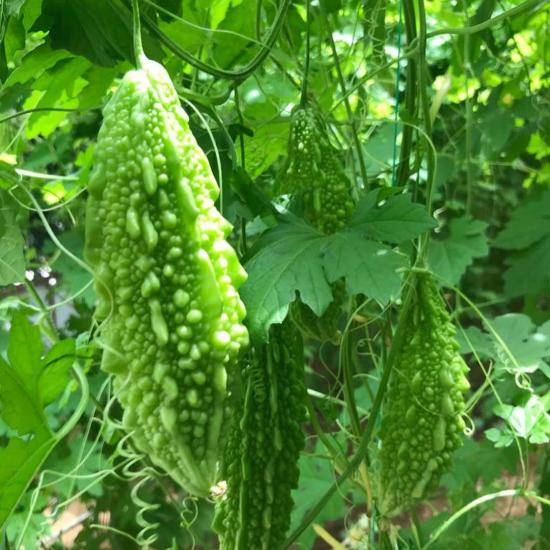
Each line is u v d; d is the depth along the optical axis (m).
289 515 0.36
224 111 0.57
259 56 0.39
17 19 0.39
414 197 0.47
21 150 0.60
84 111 0.45
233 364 0.28
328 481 0.63
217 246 0.28
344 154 0.56
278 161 0.66
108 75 0.44
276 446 0.34
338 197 0.39
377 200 0.38
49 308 0.40
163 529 0.76
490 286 1.09
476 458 0.61
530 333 0.51
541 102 0.63
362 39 0.55
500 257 1.09
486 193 0.90
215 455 0.28
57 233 0.80
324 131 0.41
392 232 0.36
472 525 0.59
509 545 0.58
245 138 0.52
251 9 0.48
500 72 0.70
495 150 0.65
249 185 0.38
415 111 0.47
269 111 0.58
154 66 0.28
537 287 0.58
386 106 0.74
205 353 0.27
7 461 0.36
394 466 0.39
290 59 0.49
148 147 0.27
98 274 0.27
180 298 0.27
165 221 0.27
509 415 0.47
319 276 0.34
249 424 0.34
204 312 0.27
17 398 0.36
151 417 0.27
